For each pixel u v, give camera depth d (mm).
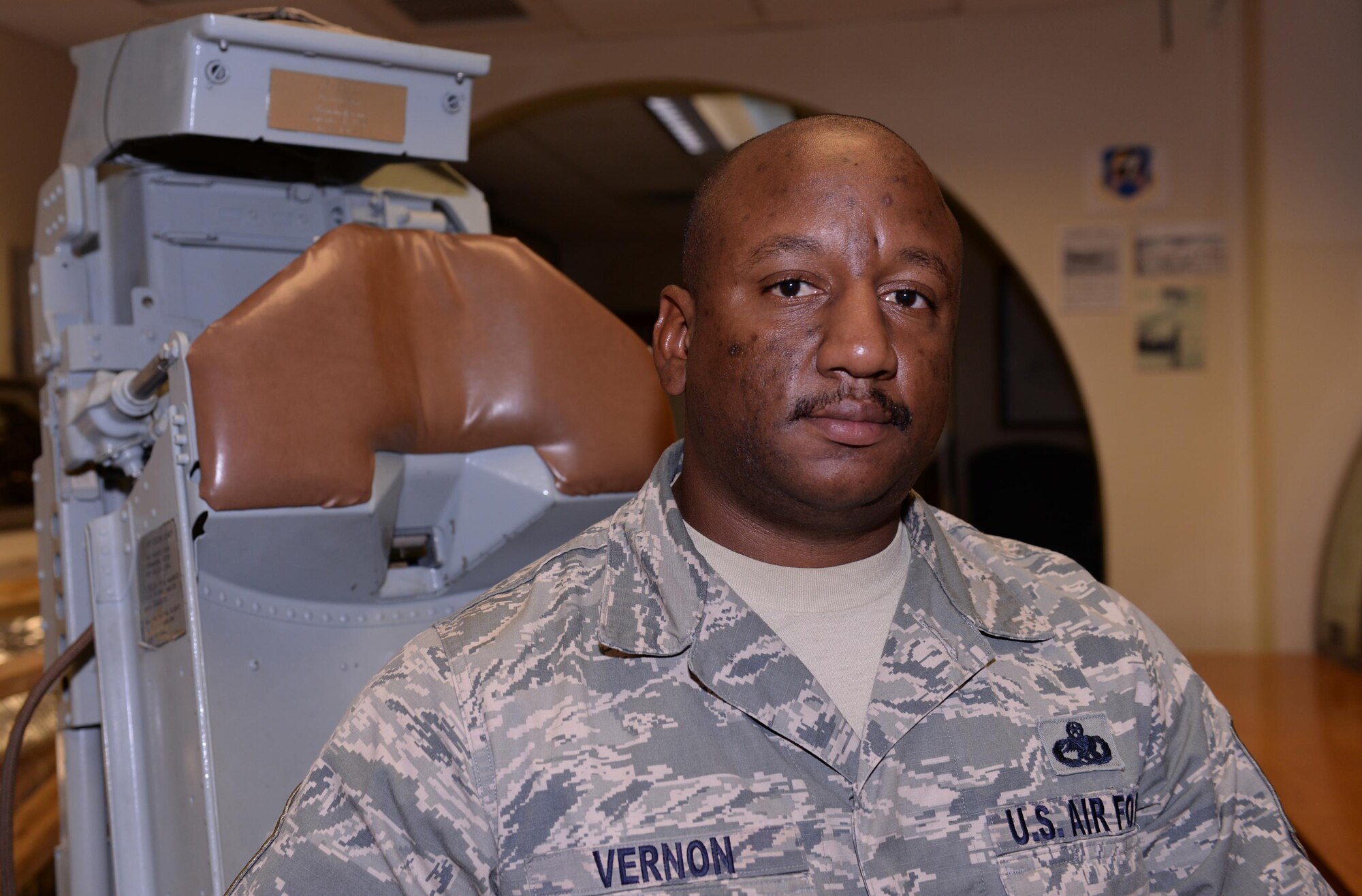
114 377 1149
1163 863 767
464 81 1234
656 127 4875
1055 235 3430
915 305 715
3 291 3504
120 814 1149
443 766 669
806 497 693
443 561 1227
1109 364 3408
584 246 7672
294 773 1146
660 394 1248
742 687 708
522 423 1174
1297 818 1417
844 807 697
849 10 3422
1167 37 3277
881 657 740
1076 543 5176
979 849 700
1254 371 3270
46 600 1335
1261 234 3156
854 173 701
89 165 1229
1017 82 3441
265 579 1110
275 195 1299
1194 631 3385
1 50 3500
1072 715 746
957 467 5672
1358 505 2650
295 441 1022
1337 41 3057
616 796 674
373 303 1094
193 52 1087
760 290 699
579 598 757
